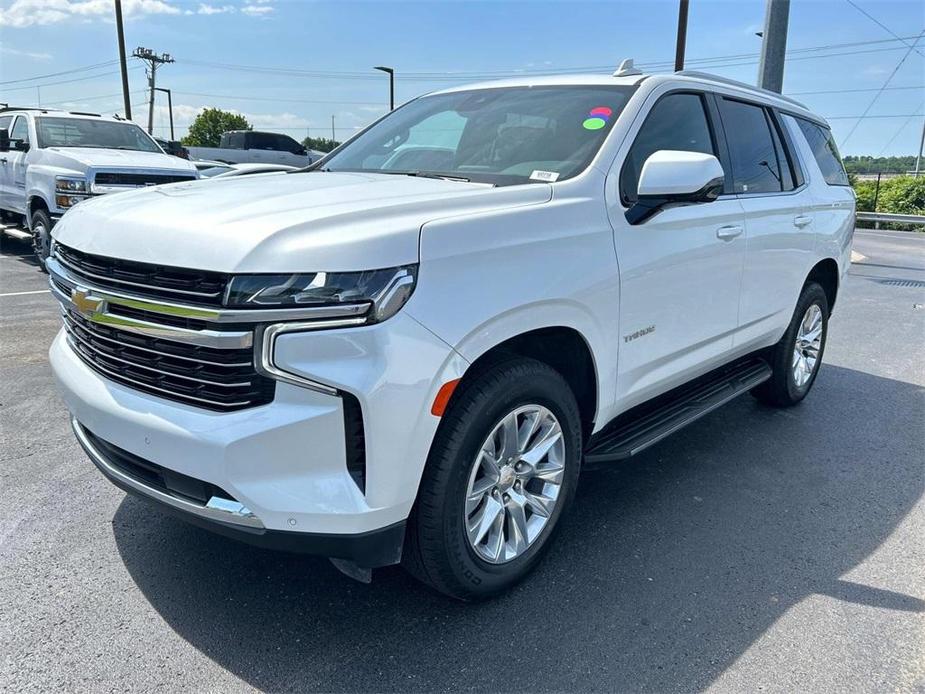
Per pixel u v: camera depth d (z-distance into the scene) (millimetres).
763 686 2395
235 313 2139
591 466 3238
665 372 3545
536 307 2631
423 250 2297
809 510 3658
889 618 2771
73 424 2928
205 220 2361
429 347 2275
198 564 3000
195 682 2348
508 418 2656
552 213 2773
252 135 23250
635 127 3318
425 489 2443
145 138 11242
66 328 3062
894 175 35406
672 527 3443
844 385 5855
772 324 4559
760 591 2934
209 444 2223
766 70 11570
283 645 2531
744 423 4918
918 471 4172
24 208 10273
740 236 3895
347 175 3422
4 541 3127
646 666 2477
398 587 2895
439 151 3633
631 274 3086
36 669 2377
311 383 2166
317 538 2268
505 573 2771
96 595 2775
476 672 2430
